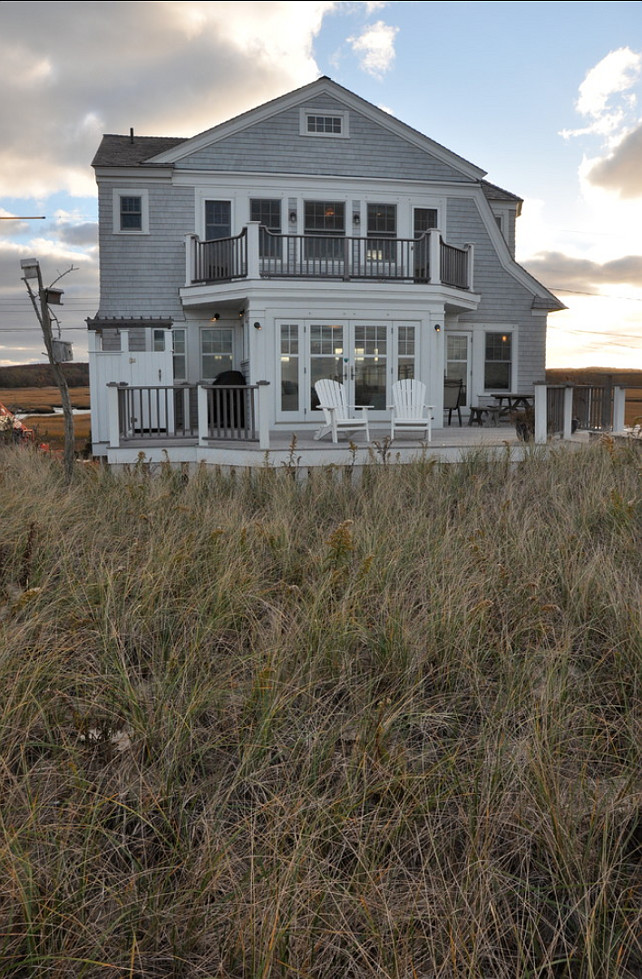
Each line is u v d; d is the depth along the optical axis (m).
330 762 2.82
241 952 2.00
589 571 4.51
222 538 5.37
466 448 9.88
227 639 3.98
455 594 4.15
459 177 18.23
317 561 4.96
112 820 2.57
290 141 17.44
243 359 16.95
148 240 17.08
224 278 15.41
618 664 3.54
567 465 8.26
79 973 1.93
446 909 2.13
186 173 17.02
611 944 2.02
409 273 17.70
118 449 10.03
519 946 1.99
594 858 2.36
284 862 2.21
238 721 3.07
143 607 4.10
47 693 3.16
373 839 2.39
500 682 3.37
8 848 2.13
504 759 2.74
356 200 17.59
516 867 2.43
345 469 8.89
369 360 15.20
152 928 2.05
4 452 11.57
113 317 17.05
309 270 17.12
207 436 10.31
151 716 2.98
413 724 3.14
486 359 18.70
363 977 1.97
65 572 4.68
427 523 5.94
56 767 2.71
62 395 8.82
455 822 2.55
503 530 5.82
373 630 3.88
